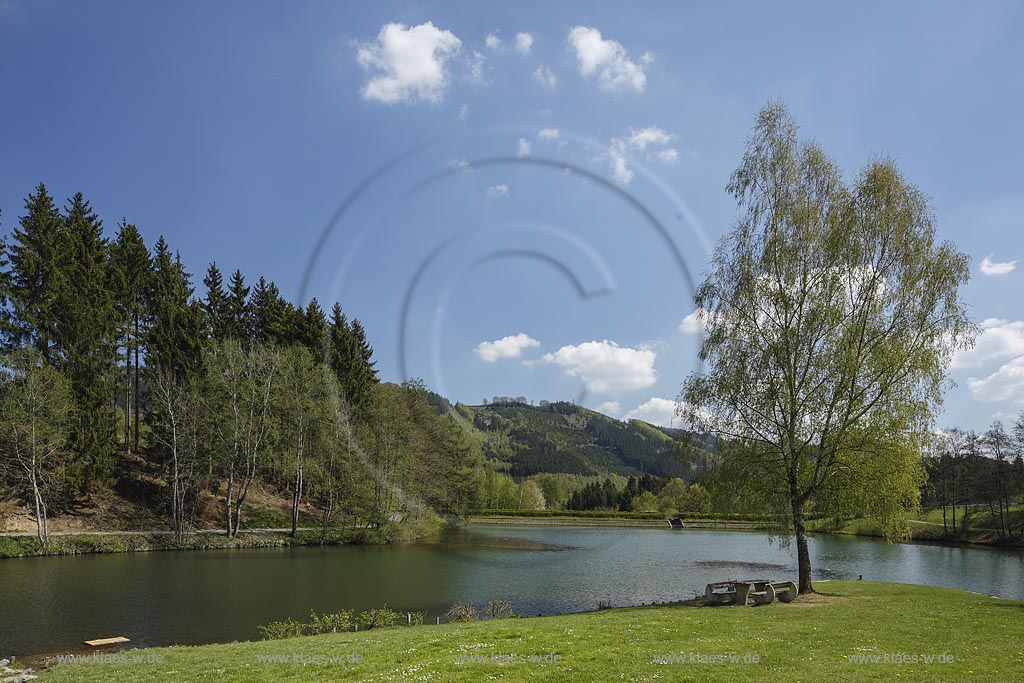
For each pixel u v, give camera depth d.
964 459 62.53
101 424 41.56
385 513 47.19
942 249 19.17
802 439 19.38
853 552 48.03
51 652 16.17
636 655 10.55
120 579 27.00
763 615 15.49
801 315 19.47
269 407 45.34
